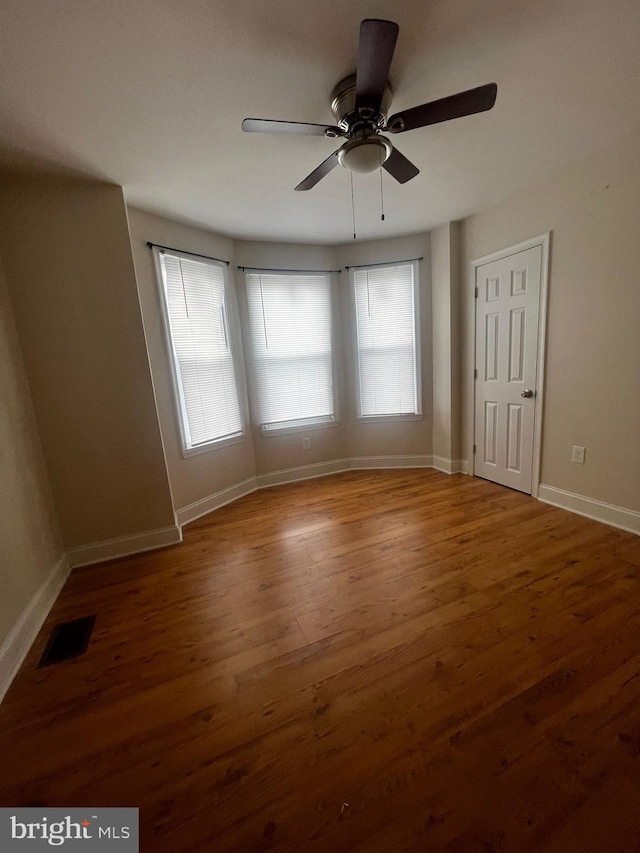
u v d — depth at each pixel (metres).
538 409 2.80
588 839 0.89
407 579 1.99
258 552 2.40
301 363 3.71
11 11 1.09
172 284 2.80
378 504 3.06
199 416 3.06
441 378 3.61
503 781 1.01
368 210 2.83
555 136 1.97
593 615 1.63
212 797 1.02
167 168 2.04
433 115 1.37
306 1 1.14
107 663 1.54
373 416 3.95
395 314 3.70
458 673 1.38
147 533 2.52
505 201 2.80
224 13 1.15
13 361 2.00
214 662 1.51
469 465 3.59
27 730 1.26
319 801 1.00
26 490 1.95
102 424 2.34
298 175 2.20
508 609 1.70
